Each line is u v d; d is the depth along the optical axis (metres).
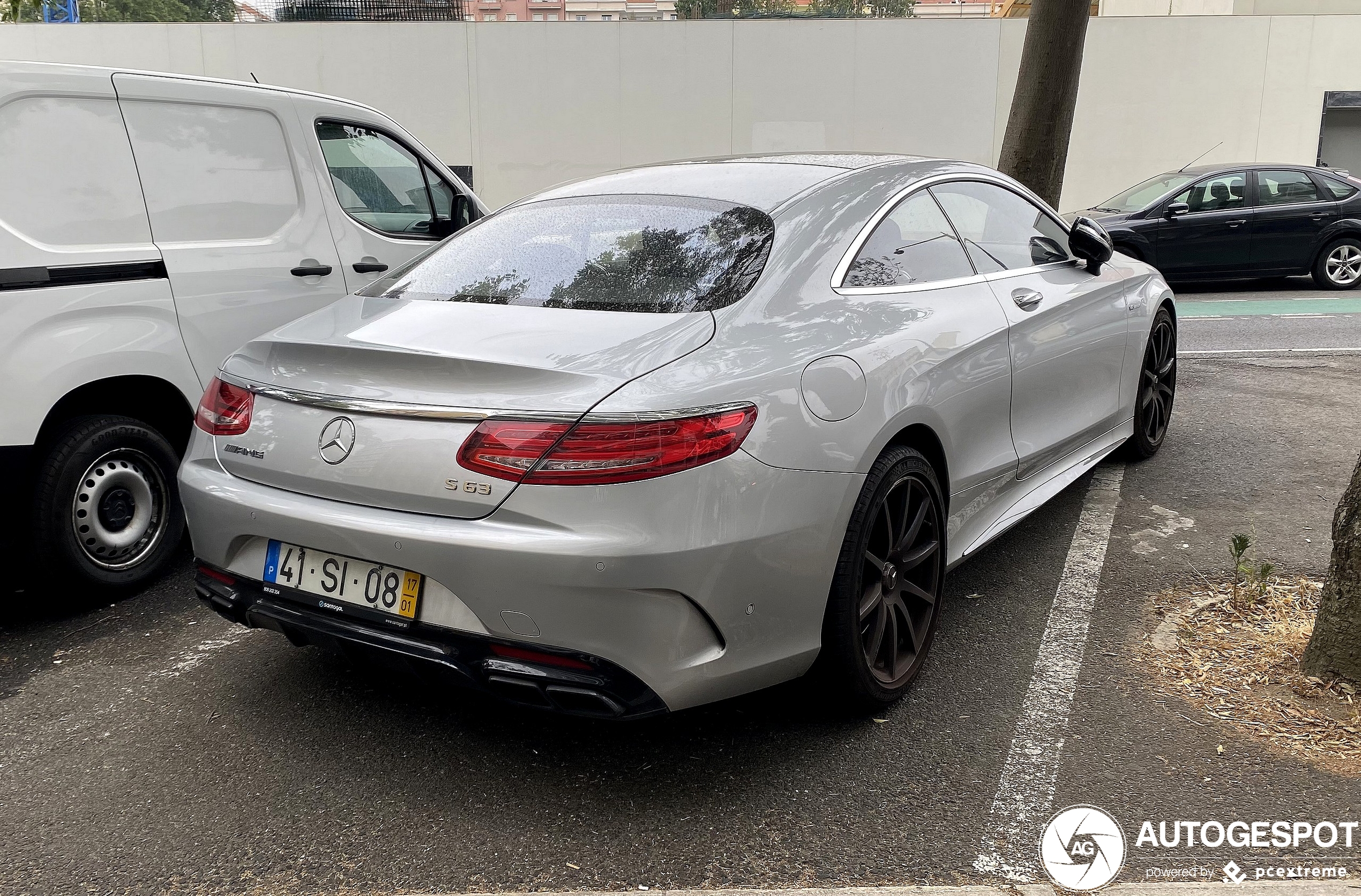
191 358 4.03
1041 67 8.08
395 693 3.13
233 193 4.29
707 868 2.25
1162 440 5.36
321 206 4.68
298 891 2.21
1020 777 2.57
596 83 17.30
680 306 2.59
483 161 17.50
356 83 17.25
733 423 2.32
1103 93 17.55
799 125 17.36
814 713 2.91
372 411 2.41
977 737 2.77
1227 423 6.04
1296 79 17.45
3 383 3.41
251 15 17.12
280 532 2.53
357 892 2.20
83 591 3.79
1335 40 17.34
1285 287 13.24
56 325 3.59
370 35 17.12
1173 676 3.04
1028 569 3.91
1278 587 3.60
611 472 2.19
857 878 2.20
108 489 3.84
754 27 17.12
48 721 2.98
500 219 3.39
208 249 4.14
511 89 17.30
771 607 2.43
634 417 2.21
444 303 2.85
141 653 3.45
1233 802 2.43
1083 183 17.86
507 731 2.88
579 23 17.12
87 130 3.76
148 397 4.06
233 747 2.82
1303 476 4.96
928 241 3.36
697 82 17.27
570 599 2.20
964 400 3.15
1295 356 8.12
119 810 2.53
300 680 3.23
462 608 2.33
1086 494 4.79
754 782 2.59
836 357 2.65
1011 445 3.57
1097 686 3.01
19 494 3.50
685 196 3.16
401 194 5.17
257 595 2.66
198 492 2.71
